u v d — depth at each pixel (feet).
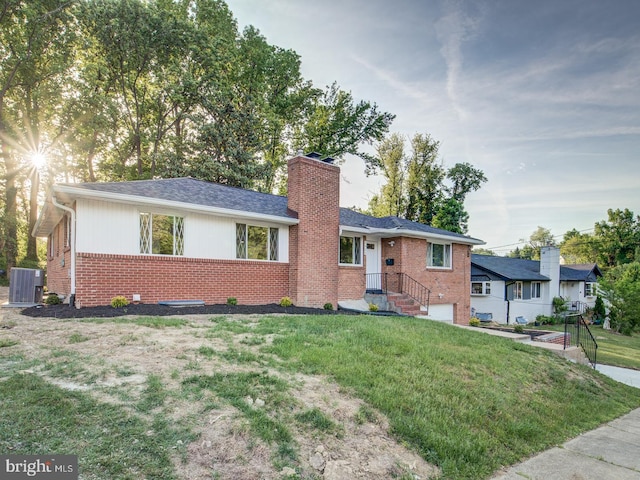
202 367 15.33
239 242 37.40
